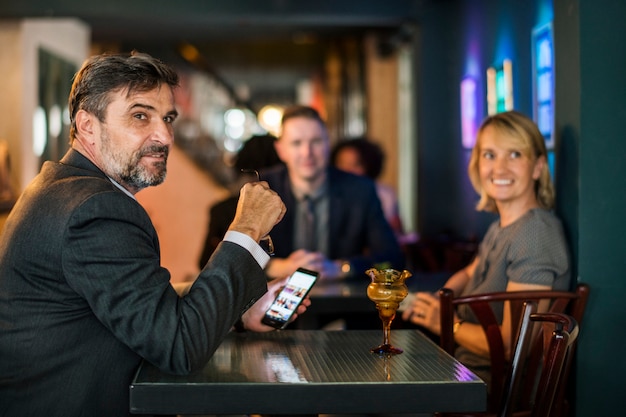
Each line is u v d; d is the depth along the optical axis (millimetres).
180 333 1686
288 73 13578
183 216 7766
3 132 6004
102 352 1779
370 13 5410
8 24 5996
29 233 1738
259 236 1871
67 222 1703
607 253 2729
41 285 1738
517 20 3850
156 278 1731
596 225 2727
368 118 8711
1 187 5559
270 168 3740
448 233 5398
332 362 1881
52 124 6844
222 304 1755
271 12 5324
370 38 8617
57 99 7012
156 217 7707
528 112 3701
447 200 5465
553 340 1872
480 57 4562
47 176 1851
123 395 1810
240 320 2232
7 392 1744
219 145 13664
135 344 1681
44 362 1744
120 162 1869
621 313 2729
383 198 5930
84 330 1764
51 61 6812
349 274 3498
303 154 3609
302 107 3658
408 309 2904
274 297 2246
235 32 9164
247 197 1912
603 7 2703
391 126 8609
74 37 7621
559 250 2678
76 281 1697
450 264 4078
